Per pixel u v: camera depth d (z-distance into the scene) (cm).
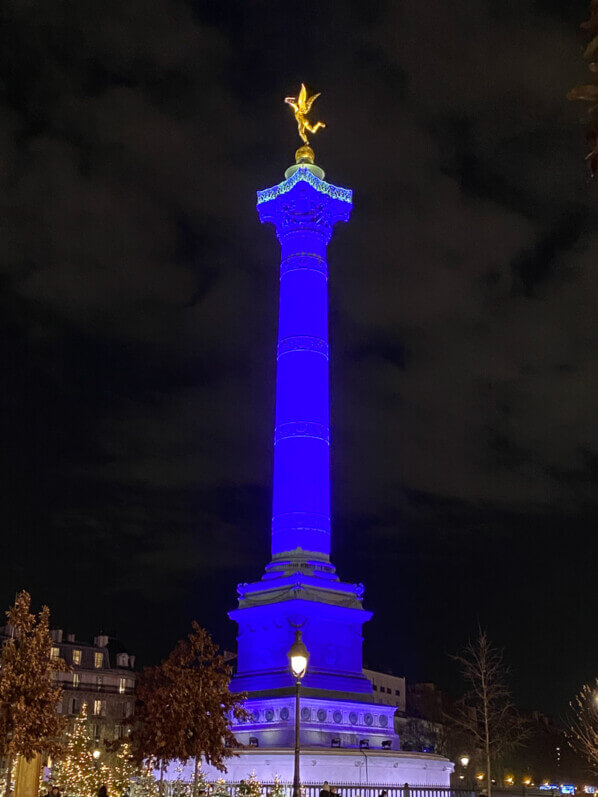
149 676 4756
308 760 5053
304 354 6222
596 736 7894
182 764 4728
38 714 3803
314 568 5853
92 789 4512
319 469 6038
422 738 10744
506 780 11050
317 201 6638
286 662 5556
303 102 7000
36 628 3988
